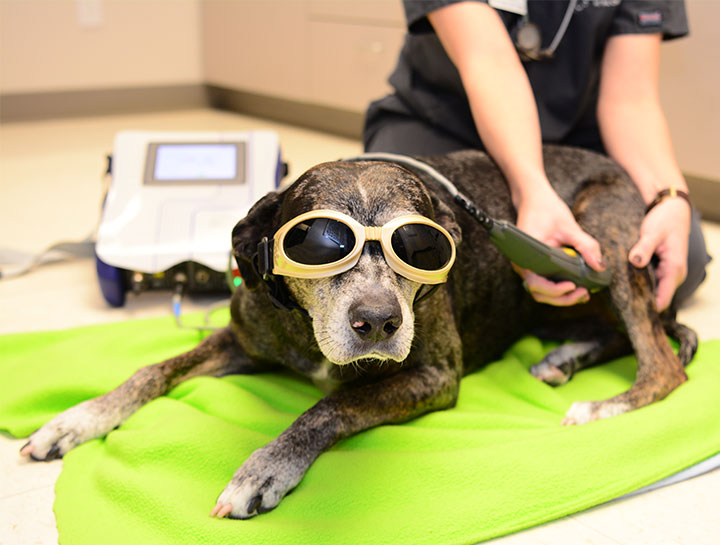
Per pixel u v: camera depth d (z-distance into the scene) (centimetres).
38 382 70
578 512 54
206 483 55
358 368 63
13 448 63
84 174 155
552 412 67
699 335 85
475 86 77
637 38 84
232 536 49
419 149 92
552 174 78
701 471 59
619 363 79
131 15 220
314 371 66
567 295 70
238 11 214
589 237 69
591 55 86
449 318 66
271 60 207
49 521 53
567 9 85
